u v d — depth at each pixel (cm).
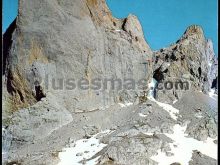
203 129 6084
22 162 5275
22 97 7006
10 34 7731
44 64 7144
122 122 6638
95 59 7506
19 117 6488
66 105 6969
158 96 7700
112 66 7688
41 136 6266
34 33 7319
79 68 7312
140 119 6531
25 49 7244
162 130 6062
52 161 5138
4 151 6050
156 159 5094
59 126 6481
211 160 5209
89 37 7562
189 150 5481
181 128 6334
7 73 7219
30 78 7019
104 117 6838
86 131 6259
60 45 7312
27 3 7450
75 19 7575
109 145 5344
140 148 5162
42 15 7425
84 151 5456
